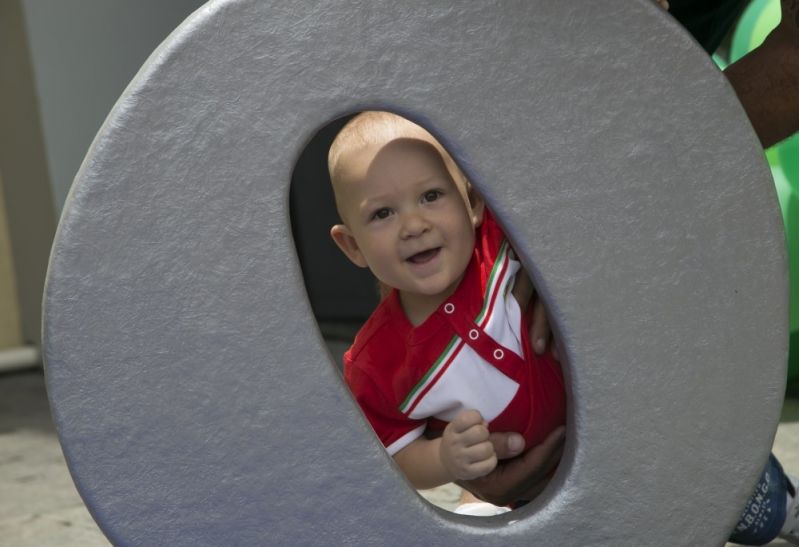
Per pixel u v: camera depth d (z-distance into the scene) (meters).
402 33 3.70
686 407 3.97
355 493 3.84
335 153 4.73
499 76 3.75
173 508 3.76
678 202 3.89
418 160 4.55
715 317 3.96
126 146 3.62
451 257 4.59
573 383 3.93
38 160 13.63
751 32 8.70
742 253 3.95
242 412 3.75
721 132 3.90
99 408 3.69
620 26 3.80
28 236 14.36
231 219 3.68
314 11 3.65
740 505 4.06
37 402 12.30
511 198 3.80
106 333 3.66
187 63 3.62
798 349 8.49
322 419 3.79
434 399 4.68
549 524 3.97
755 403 4.02
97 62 13.51
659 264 3.90
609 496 3.97
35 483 8.67
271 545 3.82
